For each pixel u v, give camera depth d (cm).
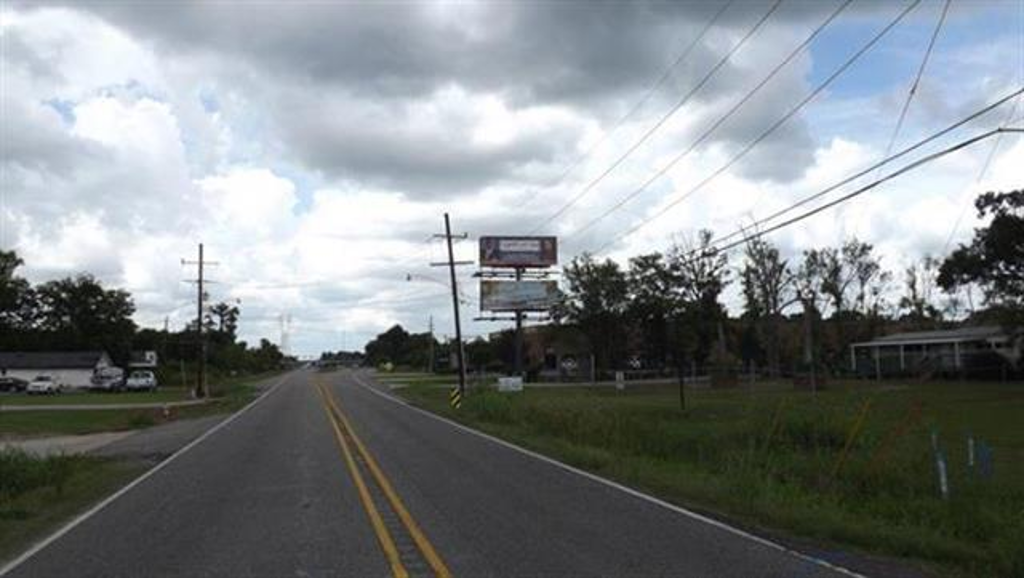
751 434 2667
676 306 7056
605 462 2234
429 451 2647
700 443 2609
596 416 3319
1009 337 7138
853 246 10350
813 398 4741
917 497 1650
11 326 14600
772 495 1597
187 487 1928
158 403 6838
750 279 9775
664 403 5178
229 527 1400
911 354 8700
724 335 9850
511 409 4156
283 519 1459
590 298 10612
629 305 9944
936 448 1952
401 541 1248
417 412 4853
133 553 1215
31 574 1095
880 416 3591
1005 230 6756
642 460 2322
